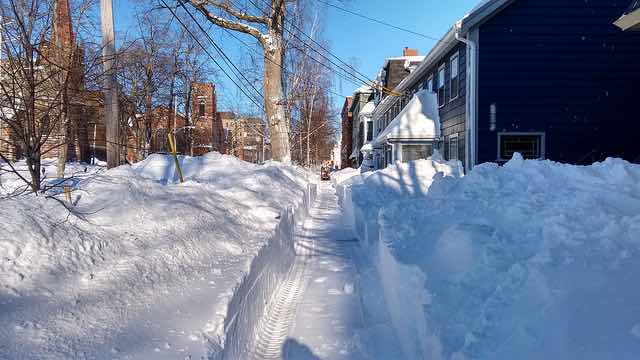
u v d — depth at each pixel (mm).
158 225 4844
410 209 6816
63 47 5684
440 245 4430
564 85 14477
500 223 4371
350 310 5582
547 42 14500
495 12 14375
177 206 5656
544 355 2369
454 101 16703
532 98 14477
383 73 36094
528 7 14484
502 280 3287
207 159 13812
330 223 13430
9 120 5113
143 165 12820
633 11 9602
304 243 10070
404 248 5074
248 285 4535
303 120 41281
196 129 37469
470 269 3723
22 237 3229
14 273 2922
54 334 2561
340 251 9242
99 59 6406
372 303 5531
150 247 4309
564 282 2818
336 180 30016
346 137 73562
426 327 3387
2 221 3270
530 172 5551
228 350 3494
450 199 6043
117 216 4613
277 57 18922
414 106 19562
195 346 2967
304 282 7004
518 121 14469
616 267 2893
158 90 28109
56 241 3453
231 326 3684
